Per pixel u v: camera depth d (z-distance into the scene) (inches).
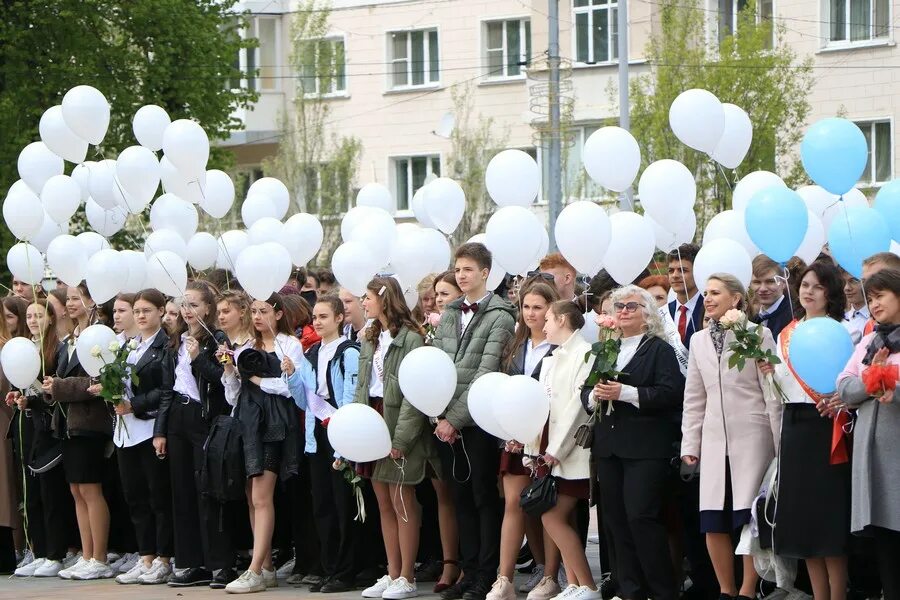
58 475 607.8
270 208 657.0
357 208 613.3
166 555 569.0
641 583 443.5
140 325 571.5
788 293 462.6
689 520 472.7
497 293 580.7
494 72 1680.6
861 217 452.1
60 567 612.7
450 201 593.3
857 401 387.9
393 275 553.3
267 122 1847.9
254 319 538.9
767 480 421.7
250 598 517.7
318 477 530.6
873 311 392.5
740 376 426.0
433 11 1715.1
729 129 553.0
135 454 568.1
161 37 1370.6
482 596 486.3
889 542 391.2
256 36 1846.7
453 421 482.0
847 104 1435.8
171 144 576.7
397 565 514.0
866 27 1427.2
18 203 623.8
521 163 569.6
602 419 442.3
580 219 508.1
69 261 602.5
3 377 619.2
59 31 1302.9
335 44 1648.6
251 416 527.5
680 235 538.9
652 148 1291.8
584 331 501.4
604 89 1544.0
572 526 474.9
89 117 599.2
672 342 486.6
